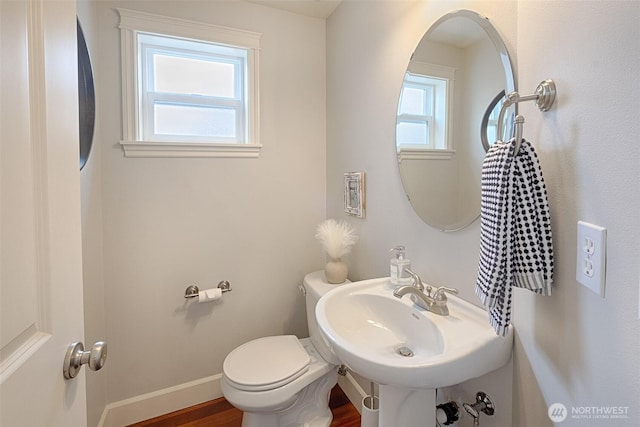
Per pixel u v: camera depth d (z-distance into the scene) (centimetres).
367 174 163
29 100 49
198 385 180
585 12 55
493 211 71
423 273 126
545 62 67
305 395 151
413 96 126
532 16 71
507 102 69
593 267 54
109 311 159
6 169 43
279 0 181
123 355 163
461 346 80
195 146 173
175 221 171
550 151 66
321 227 176
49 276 54
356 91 170
